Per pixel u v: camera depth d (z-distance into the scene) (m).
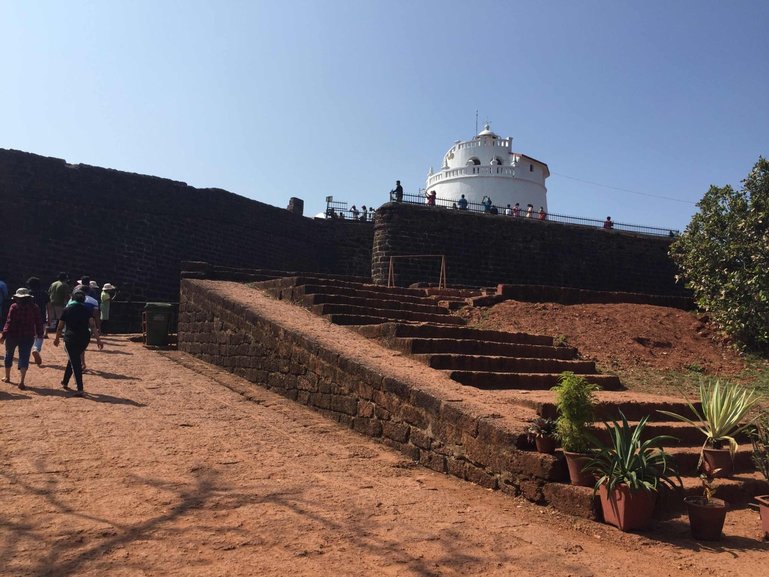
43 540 4.09
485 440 6.29
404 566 4.09
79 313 9.05
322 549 4.25
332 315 11.08
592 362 10.79
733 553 4.79
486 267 25.62
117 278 20.67
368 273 29.16
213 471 5.90
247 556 4.04
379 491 5.74
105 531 4.29
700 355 13.73
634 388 10.55
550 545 4.68
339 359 8.52
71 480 5.39
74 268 19.67
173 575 3.70
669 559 4.61
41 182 19.23
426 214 25.11
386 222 24.78
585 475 5.55
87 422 7.40
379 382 7.76
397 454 7.27
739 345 14.40
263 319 10.45
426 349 9.48
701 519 5.02
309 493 5.47
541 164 46.62
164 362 12.10
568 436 5.67
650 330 14.49
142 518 4.59
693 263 16.33
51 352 12.29
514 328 13.20
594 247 27.77
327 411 8.66
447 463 6.68
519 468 5.93
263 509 4.97
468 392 7.51
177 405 8.70
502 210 41.34
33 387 9.17
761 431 6.53
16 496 4.92
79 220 19.94
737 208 15.57
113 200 20.83
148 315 14.09
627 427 5.53
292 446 7.12
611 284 27.73
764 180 15.38
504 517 5.29
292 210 31.41
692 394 10.54
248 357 10.80
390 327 9.90
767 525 5.11
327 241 28.95
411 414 7.25
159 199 22.11
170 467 5.93
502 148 47.41
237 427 7.75
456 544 4.55
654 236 29.56
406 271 24.41
